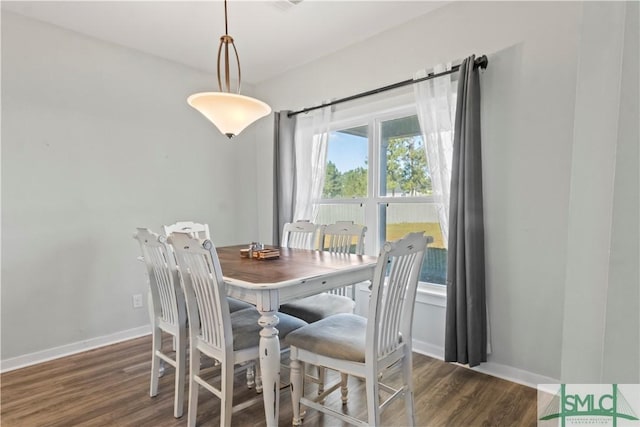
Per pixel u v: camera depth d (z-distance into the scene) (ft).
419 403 6.45
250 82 12.84
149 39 9.40
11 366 7.99
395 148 9.66
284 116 11.51
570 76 6.46
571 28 6.44
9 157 7.96
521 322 7.13
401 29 8.86
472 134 7.23
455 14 7.89
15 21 8.00
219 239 12.09
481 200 7.32
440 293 8.51
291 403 6.54
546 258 6.79
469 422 5.88
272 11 8.21
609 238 1.27
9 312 8.01
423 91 8.24
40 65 8.34
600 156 1.30
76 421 6.00
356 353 4.98
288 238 10.00
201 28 8.89
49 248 8.54
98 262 9.33
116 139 9.60
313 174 11.03
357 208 10.51
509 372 7.30
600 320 1.32
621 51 1.22
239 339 5.52
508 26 7.14
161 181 10.56
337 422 5.96
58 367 8.05
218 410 6.35
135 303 10.01
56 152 8.60
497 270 7.38
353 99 9.91
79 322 9.03
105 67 9.39
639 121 1.17
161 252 6.17
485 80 7.43
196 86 11.33
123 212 9.77
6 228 7.97
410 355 5.57
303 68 11.30
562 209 6.59
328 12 8.29
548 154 6.72
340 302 7.64
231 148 12.40
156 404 6.53
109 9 7.97
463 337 7.36
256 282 5.17
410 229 9.36
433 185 8.15
